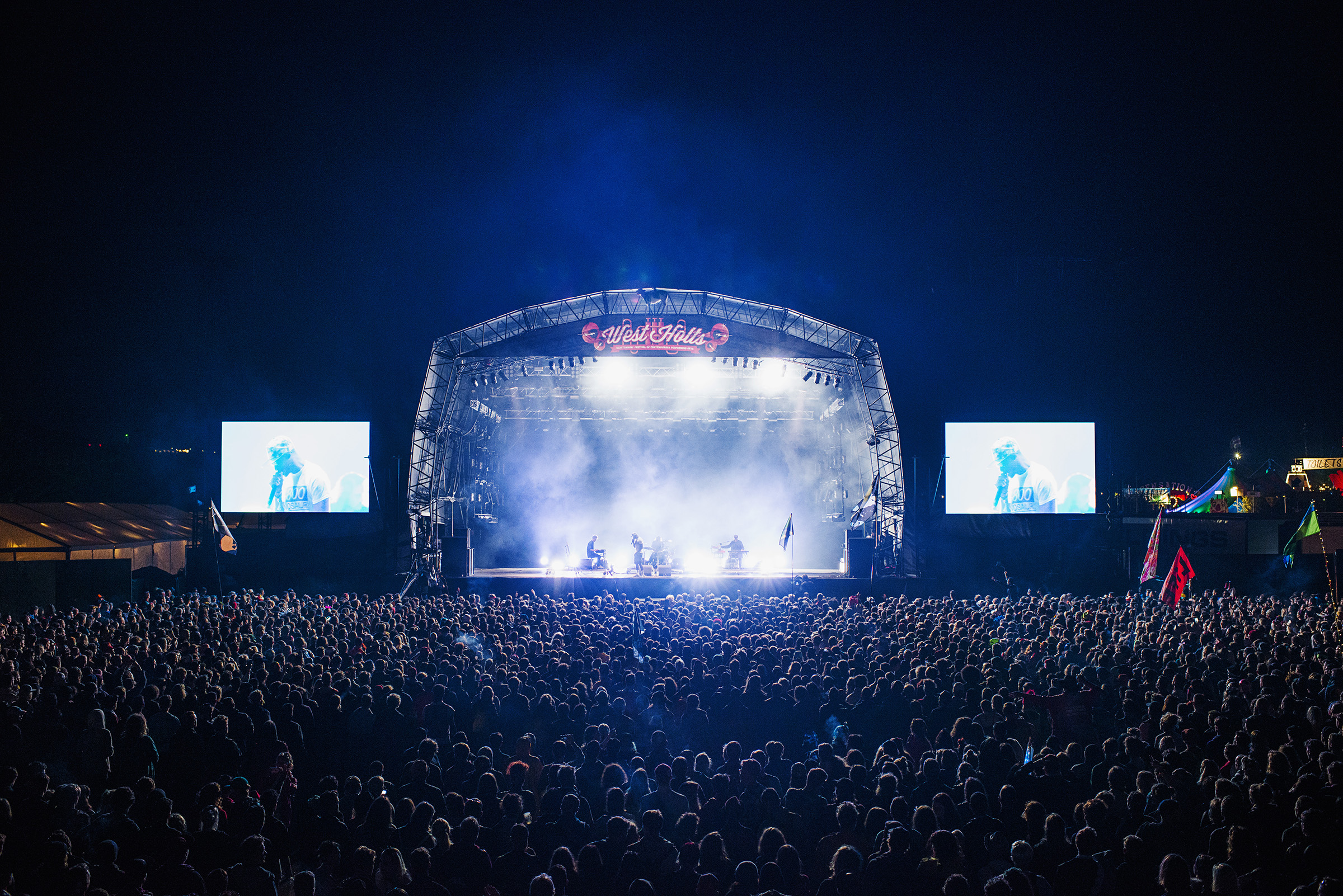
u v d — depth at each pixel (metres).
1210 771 8.95
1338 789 7.75
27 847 7.15
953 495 35.00
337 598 26.81
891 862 6.73
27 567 26.80
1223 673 14.12
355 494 34.34
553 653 15.77
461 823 7.87
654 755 10.12
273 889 6.68
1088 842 7.12
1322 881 6.00
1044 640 16.98
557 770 9.17
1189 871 6.27
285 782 9.32
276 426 34.72
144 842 7.40
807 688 12.60
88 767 9.92
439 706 11.90
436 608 23.16
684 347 34.09
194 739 9.99
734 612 23.25
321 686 12.59
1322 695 11.80
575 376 40.09
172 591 27.48
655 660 15.15
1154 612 20.56
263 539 34.19
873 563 34.06
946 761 9.05
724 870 7.10
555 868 7.03
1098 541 34.75
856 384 37.84
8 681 12.29
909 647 15.65
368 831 7.66
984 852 7.48
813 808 8.34
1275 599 23.62
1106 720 12.64
